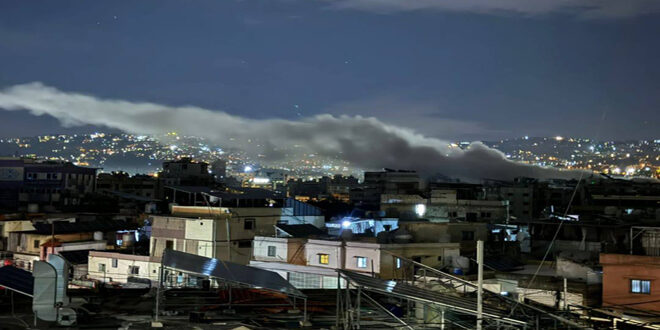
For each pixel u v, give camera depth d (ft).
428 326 65.31
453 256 151.33
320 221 201.57
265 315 70.13
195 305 73.46
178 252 74.33
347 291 61.62
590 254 140.15
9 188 360.28
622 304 102.42
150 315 68.90
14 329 60.34
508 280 132.67
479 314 60.59
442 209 230.68
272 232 186.91
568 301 113.19
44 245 194.08
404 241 155.33
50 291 62.75
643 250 108.68
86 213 267.59
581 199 359.05
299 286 155.63
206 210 181.06
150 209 255.50
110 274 182.91
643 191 350.84
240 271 71.61
